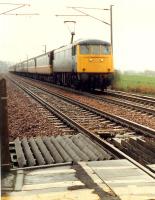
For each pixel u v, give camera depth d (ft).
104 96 90.99
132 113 57.26
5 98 23.03
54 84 157.79
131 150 31.14
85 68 103.60
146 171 22.61
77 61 104.17
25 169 24.29
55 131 41.50
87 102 74.90
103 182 20.83
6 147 23.29
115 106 67.56
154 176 21.52
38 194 19.25
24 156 29.04
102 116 52.29
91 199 18.30
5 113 23.13
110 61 104.99
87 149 29.71
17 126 45.57
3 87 22.89
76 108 63.82
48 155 28.40
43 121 49.11
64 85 135.74
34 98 84.48
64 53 122.72
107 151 29.91
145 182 20.67
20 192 19.63
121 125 45.06
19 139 37.32
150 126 44.47
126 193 18.92
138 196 18.45
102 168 23.73
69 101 75.00
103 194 18.92
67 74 124.36
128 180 21.06
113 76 106.42
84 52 103.71
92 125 45.01
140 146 30.81
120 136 37.99
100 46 104.27
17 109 63.98
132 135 38.68
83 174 22.56
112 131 40.86
